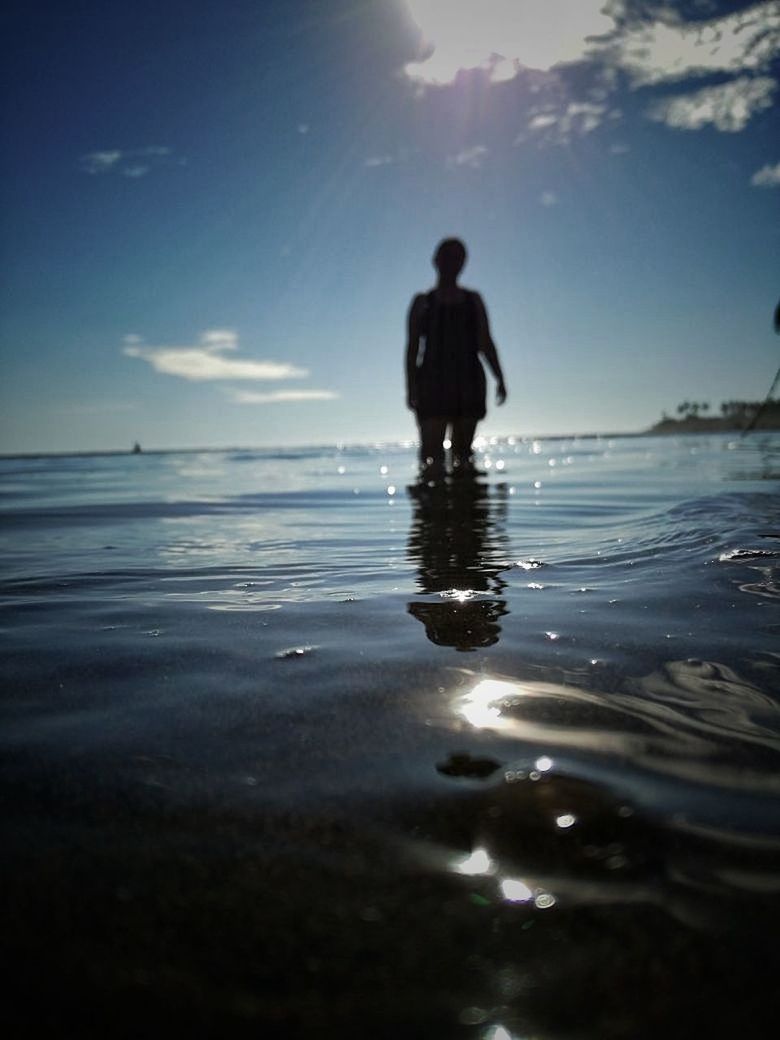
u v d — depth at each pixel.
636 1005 0.54
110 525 3.85
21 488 7.53
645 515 3.50
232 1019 0.53
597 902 0.65
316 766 0.93
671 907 0.64
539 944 0.60
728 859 0.71
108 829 0.79
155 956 0.60
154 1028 0.53
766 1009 0.54
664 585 1.93
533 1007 0.54
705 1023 0.53
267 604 1.89
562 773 0.89
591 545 2.65
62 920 0.64
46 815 0.82
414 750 0.97
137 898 0.67
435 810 0.81
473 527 3.35
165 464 14.47
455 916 0.64
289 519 3.96
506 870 0.70
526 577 2.13
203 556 2.72
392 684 1.23
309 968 0.58
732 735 1.00
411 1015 0.54
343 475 8.20
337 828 0.78
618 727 1.03
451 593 1.95
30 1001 0.55
